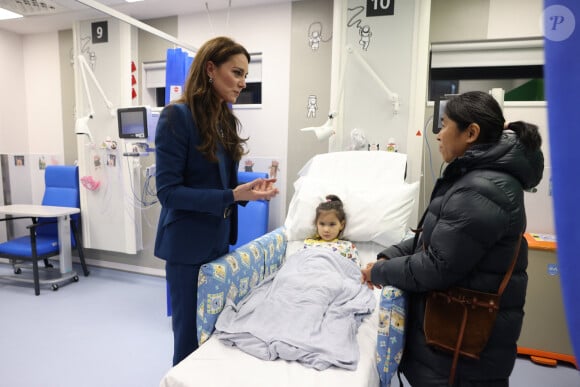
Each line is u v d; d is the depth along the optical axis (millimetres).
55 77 3689
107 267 3584
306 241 1991
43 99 3771
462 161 1012
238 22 2918
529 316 2047
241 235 2625
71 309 2672
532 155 975
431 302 1088
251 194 1194
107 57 3035
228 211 1396
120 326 2414
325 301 1444
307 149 2822
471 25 2381
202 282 1302
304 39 2746
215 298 1328
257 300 1469
